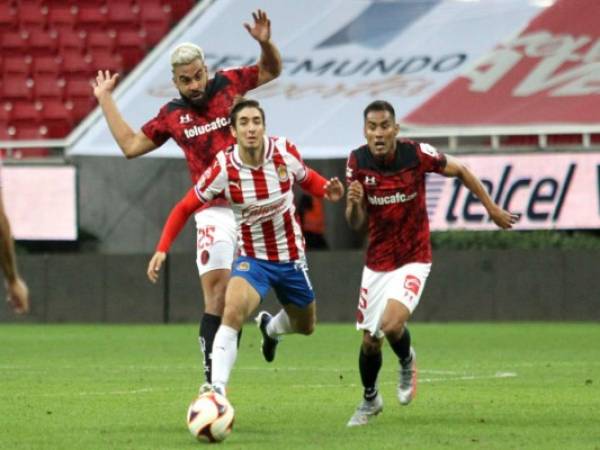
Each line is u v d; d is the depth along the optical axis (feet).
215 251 96.68
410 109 244.42
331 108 249.55
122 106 258.98
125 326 227.20
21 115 274.36
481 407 103.40
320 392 117.08
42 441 83.87
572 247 219.61
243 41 272.51
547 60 252.21
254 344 185.37
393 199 90.99
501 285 218.38
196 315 229.66
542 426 90.68
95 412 101.45
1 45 284.00
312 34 272.31
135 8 287.69
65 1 289.74
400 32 268.82
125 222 241.96
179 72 96.12
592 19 260.62
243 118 87.25
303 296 92.99
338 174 240.32
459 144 242.58
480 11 269.44
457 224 223.30
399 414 98.68
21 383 127.54
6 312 234.99
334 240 235.61
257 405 105.91
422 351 167.12
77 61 281.13
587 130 231.71
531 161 220.23
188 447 80.53
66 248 245.45
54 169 235.81
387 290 91.61
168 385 124.98
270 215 89.10
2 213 56.95
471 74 252.42
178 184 240.32
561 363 148.77
